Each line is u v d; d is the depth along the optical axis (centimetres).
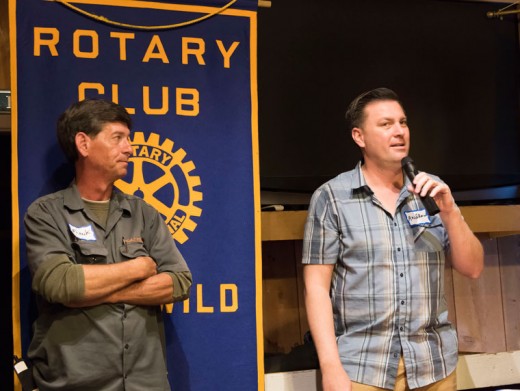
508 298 384
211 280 277
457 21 367
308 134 343
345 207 264
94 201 244
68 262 222
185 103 281
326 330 254
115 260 237
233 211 281
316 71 346
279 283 357
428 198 245
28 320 256
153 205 273
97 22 274
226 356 275
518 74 375
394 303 257
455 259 262
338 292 265
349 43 351
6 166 365
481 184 361
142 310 234
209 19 286
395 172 268
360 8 354
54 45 269
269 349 353
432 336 261
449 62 364
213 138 282
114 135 243
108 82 273
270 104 338
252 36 290
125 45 276
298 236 326
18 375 234
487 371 335
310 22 346
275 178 336
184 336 272
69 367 222
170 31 281
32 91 265
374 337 257
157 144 276
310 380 310
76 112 243
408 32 360
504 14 372
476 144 365
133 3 278
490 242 384
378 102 266
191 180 278
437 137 359
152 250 247
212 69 285
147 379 231
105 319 226
